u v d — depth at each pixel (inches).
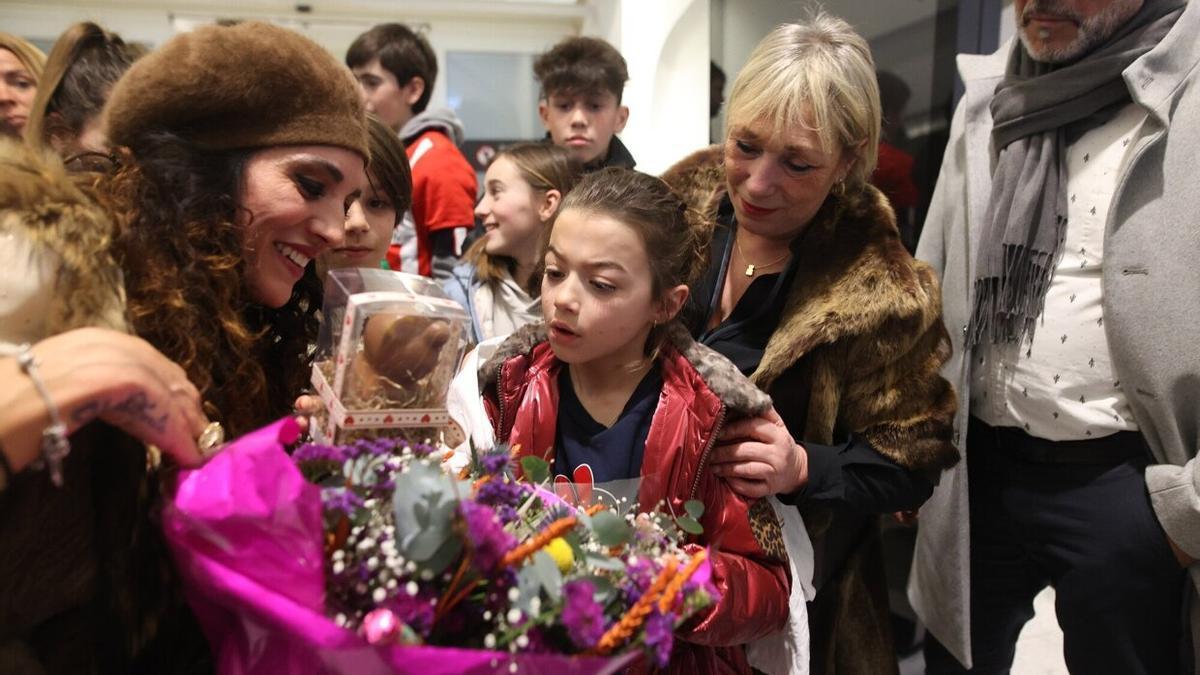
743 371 48.4
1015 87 58.7
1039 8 54.4
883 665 55.7
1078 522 55.9
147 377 23.6
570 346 39.0
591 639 21.9
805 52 44.9
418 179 102.0
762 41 48.1
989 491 63.7
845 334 45.8
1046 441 57.4
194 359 28.6
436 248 102.3
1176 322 48.9
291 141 30.0
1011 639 68.6
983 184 61.2
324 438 28.3
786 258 50.7
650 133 126.7
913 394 48.2
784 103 43.9
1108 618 55.2
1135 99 50.7
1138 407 52.1
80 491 25.4
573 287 38.3
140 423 23.7
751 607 36.6
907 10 93.6
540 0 146.7
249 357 31.7
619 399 41.6
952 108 92.6
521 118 153.2
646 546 28.5
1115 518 53.9
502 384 43.0
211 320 29.7
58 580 24.8
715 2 116.9
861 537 55.7
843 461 46.6
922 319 46.6
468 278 78.7
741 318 50.5
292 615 22.0
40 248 24.1
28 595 24.3
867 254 47.9
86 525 25.5
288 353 36.4
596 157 94.1
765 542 39.6
